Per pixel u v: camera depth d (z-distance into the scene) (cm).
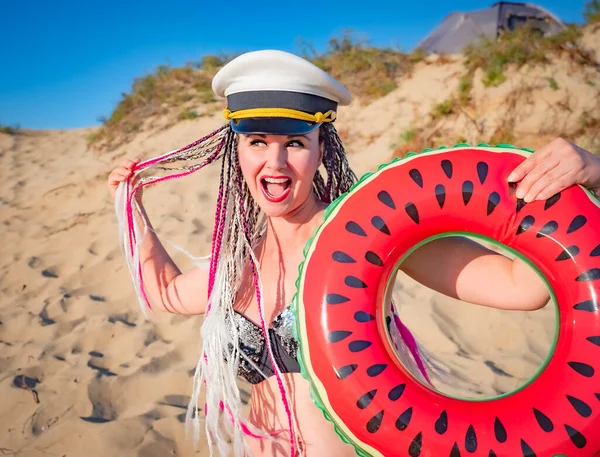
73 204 679
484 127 575
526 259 128
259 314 150
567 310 122
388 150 606
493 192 128
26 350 382
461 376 319
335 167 156
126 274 486
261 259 156
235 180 157
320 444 141
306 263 134
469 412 121
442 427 120
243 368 152
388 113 660
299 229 153
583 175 123
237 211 155
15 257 558
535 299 132
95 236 576
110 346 384
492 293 135
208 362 153
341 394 125
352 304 129
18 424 308
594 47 616
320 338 128
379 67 740
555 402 118
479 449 117
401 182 133
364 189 136
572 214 122
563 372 119
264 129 138
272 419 147
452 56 729
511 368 326
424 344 352
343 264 131
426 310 377
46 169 837
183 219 558
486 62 636
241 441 155
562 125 546
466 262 138
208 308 155
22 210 685
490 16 788
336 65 784
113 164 770
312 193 156
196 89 926
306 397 142
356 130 659
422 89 669
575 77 584
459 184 130
